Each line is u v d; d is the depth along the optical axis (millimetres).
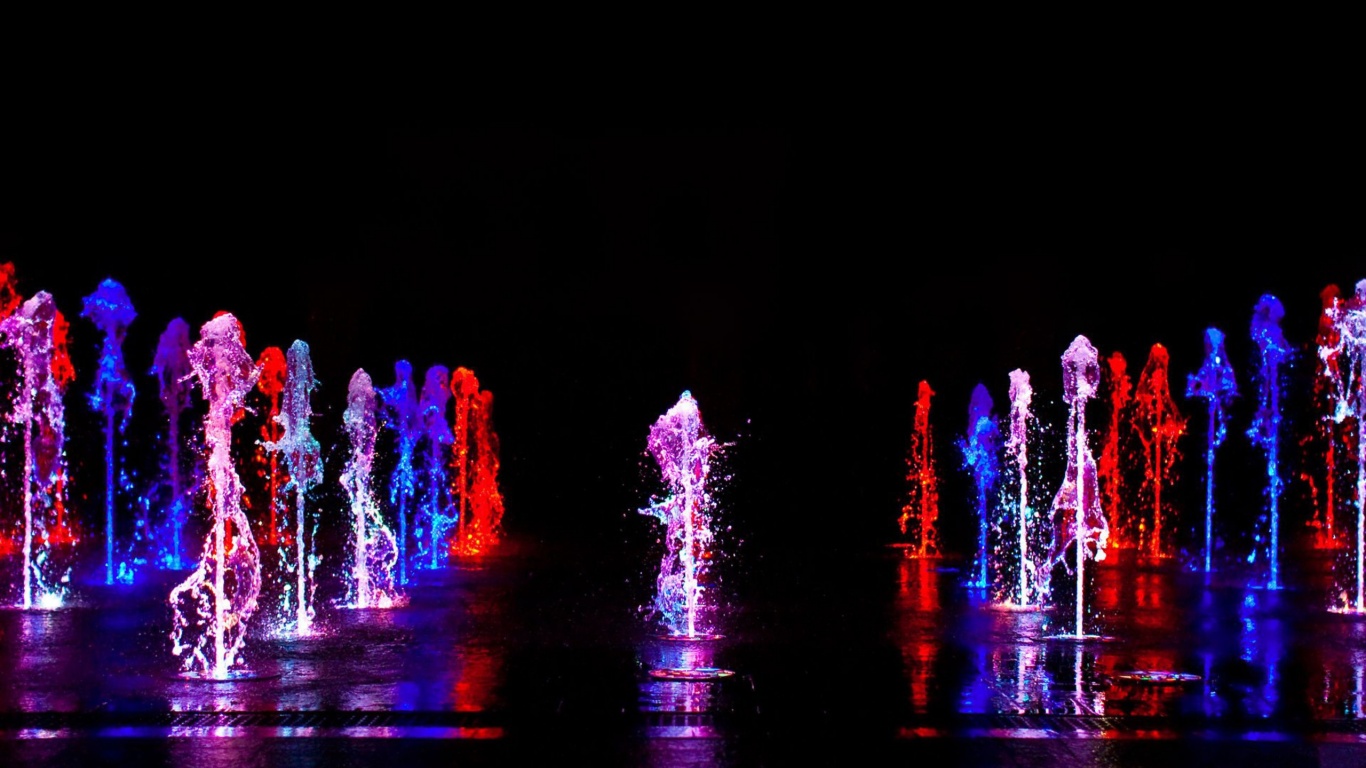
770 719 6449
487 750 5781
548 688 7258
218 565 7973
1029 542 19578
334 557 16938
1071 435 12688
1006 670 7926
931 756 5699
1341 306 18031
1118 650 8719
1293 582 13719
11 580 13602
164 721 6363
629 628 9938
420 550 18312
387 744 5883
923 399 25484
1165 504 22375
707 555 17547
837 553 18094
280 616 10695
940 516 23766
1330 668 7984
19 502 19922
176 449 20266
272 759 5594
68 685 7297
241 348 8508
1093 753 5766
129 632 9484
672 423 11375
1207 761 5621
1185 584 13508
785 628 9930
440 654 8547
